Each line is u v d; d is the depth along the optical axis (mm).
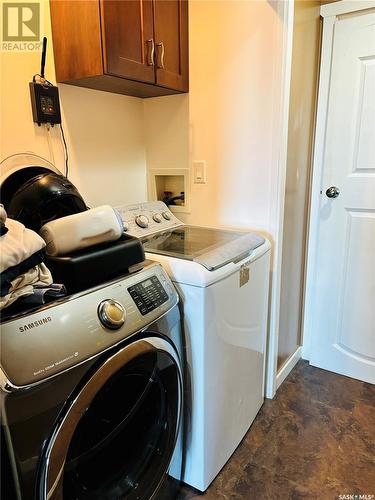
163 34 1558
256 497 1341
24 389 703
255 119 1655
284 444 1585
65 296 864
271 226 1715
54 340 775
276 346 1853
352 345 2033
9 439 713
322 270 2070
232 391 1445
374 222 1860
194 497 1347
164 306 1087
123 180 1868
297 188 1894
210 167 1840
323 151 1955
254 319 1564
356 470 1448
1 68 1247
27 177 1188
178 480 1358
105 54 1287
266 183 1689
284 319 1963
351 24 1749
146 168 2033
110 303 919
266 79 1588
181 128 1875
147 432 1169
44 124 1406
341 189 1927
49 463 768
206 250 1339
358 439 1606
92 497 993
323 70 1871
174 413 1203
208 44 1704
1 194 1160
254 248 1511
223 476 1431
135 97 1886
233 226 1832
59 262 915
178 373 1181
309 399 1886
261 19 1547
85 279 930
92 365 845
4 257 752
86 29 1292
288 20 1492
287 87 1574
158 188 2057
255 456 1523
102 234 981
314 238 2088
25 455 731
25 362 718
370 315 1949
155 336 1050
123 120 1824
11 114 1292
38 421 743
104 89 1627
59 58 1394
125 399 1042
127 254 1050
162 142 1952
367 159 1826
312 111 1934
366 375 2018
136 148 1945
